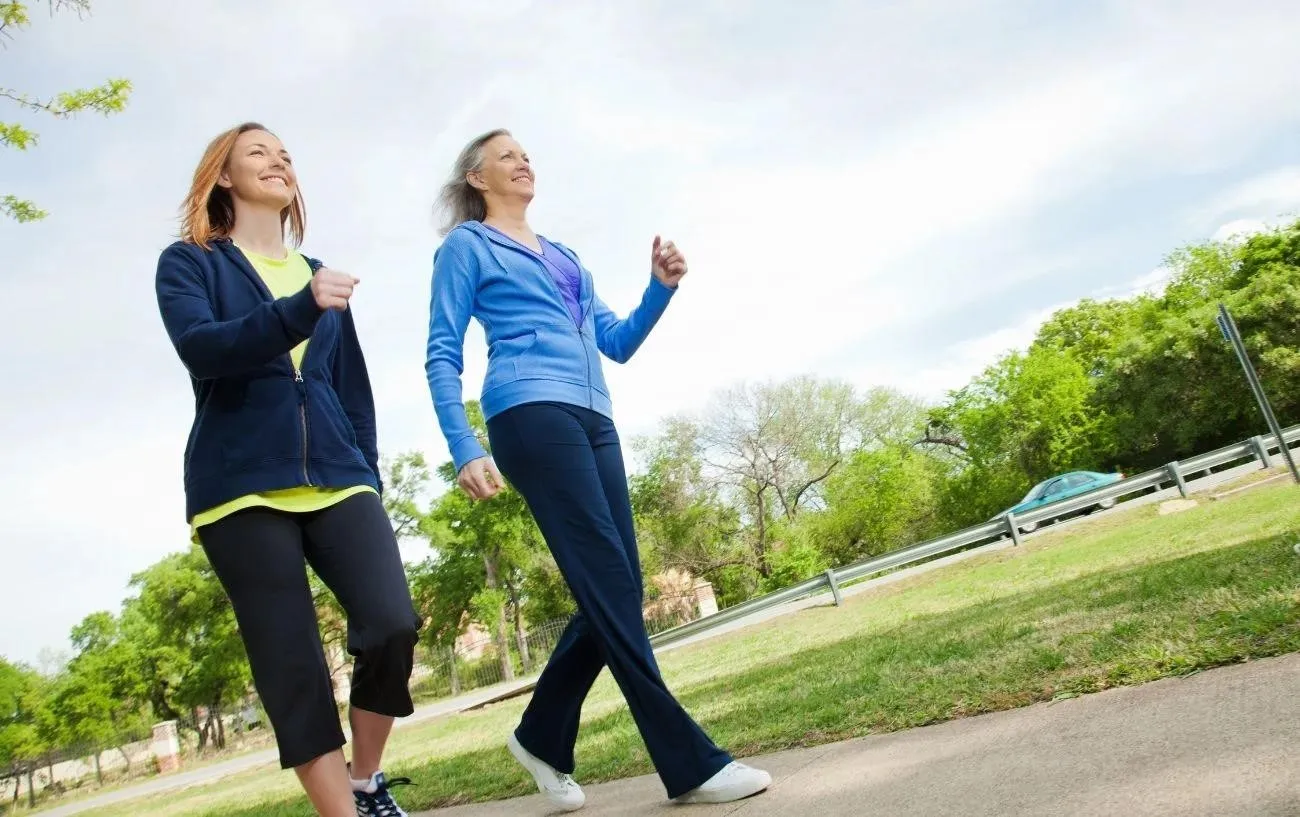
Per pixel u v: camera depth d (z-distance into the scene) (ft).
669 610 104.22
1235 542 19.80
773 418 123.54
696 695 19.36
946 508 128.88
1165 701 6.40
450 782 13.80
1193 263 130.41
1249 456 55.01
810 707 11.39
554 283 9.30
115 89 24.50
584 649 9.00
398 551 7.63
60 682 155.63
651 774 10.18
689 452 124.77
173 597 123.34
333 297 6.15
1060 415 122.72
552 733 9.00
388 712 7.88
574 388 8.84
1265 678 6.23
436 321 8.91
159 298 6.96
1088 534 44.39
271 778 37.55
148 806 43.16
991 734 6.97
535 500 8.61
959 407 138.21
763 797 7.14
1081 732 6.22
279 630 6.61
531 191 9.94
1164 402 115.65
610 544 8.44
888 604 36.76
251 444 6.82
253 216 8.01
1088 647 9.30
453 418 8.49
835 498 124.26
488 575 120.16
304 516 7.27
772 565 117.70
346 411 8.29
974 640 13.52
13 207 24.91
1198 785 4.60
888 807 5.76
